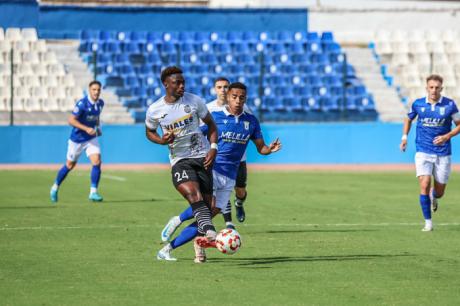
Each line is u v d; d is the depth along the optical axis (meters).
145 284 25.05
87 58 93.94
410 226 39.31
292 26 108.06
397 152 85.19
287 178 68.50
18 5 98.56
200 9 104.94
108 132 82.50
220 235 27.00
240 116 31.28
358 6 116.25
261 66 87.38
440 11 113.56
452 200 51.59
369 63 99.69
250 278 26.03
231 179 31.67
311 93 93.69
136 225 39.31
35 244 33.22
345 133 84.81
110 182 64.25
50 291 24.06
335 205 48.53
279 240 34.59
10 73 87.94
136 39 98.19
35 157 82.06
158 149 83.44
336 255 30.66
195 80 92.75
